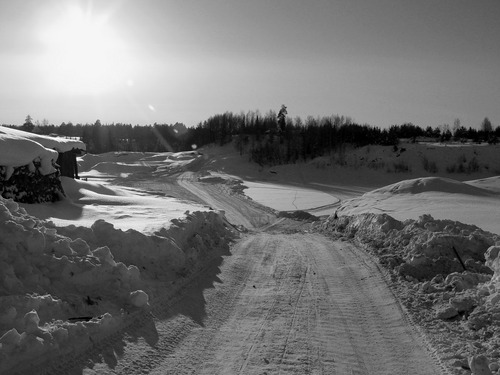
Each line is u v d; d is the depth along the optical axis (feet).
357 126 282.97
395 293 27.89
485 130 297.33
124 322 20.21
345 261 38.09
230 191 160.35
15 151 50.39
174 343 19.81
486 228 48.78
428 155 236.02
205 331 21.58
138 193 103.71
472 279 27.89
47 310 18.45
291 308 25.53
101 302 21.15
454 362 18.39
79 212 50.31
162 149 399.24
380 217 48.62
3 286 18.75
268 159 258.98
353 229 54.65
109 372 16.34
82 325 17.93
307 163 248.93
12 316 16.31
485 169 222.28
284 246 45.83
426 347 20.31
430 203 71.20
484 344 19.79
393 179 215.51
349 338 21.44
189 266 31.40
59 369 15.62
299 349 19.98
